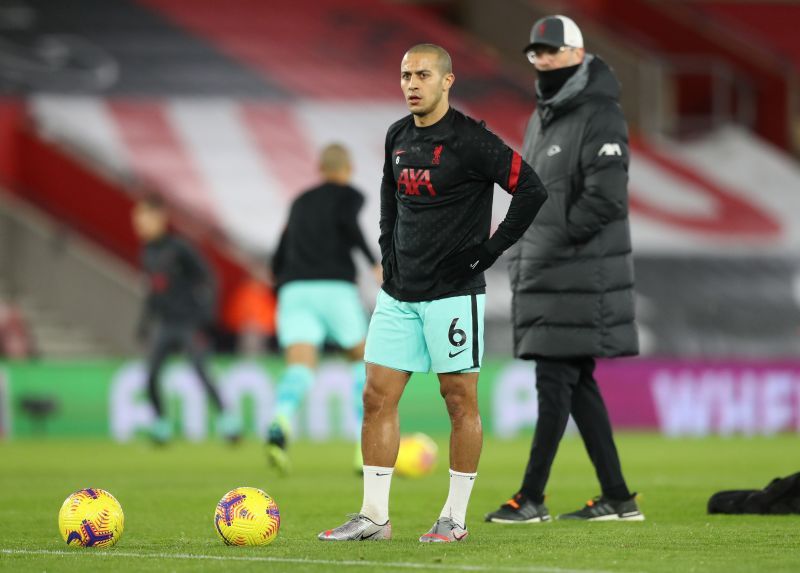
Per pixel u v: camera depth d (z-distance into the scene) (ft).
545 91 86.69
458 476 71.97
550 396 84.74
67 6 327.47
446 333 70.33
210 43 327.67
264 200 271.08
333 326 125.08
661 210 294.66
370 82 326.24
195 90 309.83
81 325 242.58
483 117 320.29
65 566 61.11
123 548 68.80
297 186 278.67
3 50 306.55
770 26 369.71
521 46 343.67
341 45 337.52
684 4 366.43
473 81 331.77
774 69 337.11
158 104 301.43
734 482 118.01
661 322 259.19
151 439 169.58
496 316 242.99
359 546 68.28
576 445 181.27
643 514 89.20
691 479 122.01
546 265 84.99
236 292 229.86
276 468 124.77
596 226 83.87
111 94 301.02
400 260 70.85
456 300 70.38
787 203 306.96
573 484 116.06
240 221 261.85
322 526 81.61
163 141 286.25
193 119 297.53
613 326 84.84
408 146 70.54
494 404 204.13
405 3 362.74
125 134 286.05
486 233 71.05
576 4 354.33
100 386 193.77
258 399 195.00
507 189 69.87
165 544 70.69
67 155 259.39
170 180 271.69
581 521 84.69
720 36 341.62
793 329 266.36
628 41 352.28
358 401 124.57
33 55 306.96
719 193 306.55
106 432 193.57
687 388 214.07
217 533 74.28
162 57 318.45
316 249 124.36
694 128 331.36
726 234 287.69
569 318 84.43
